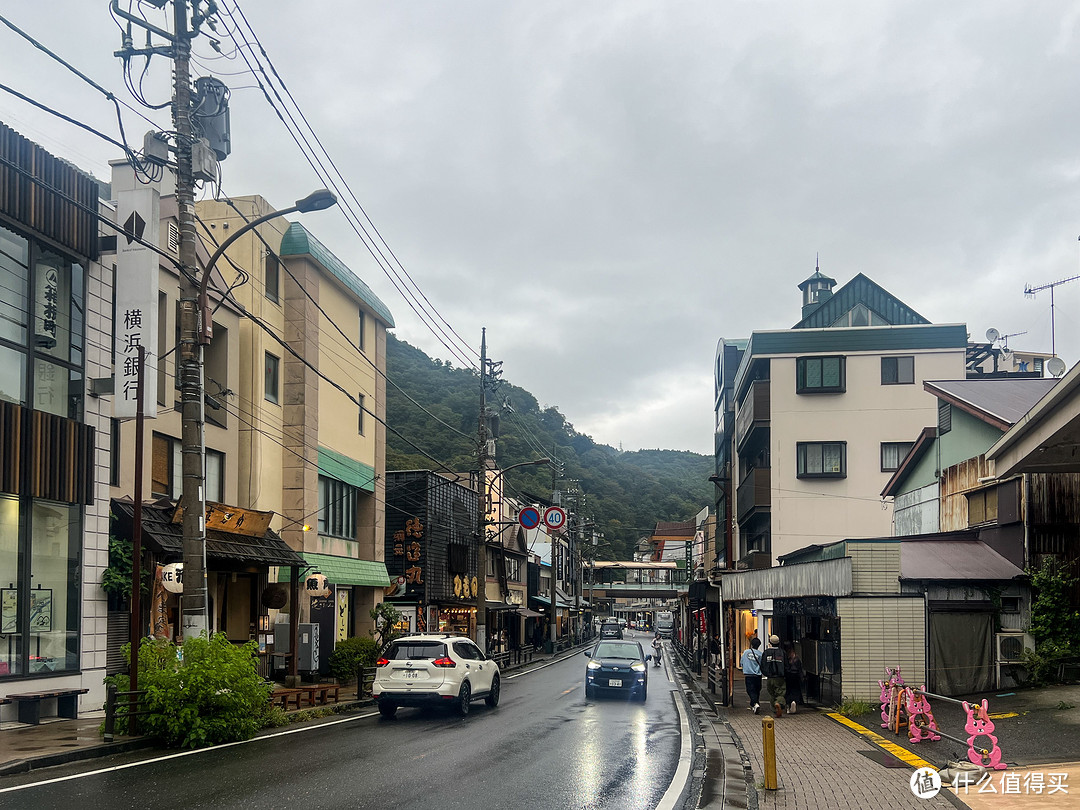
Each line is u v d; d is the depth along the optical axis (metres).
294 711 16.92
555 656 52.72
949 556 19.86
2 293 14.87
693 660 37.72
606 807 9.00
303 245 27.61
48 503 15.80
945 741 12.88
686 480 145.75
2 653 14.55
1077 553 19.27
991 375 39.22
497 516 51.53
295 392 27.31
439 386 53.22
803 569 20.14
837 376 40.09
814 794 9.25
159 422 20.12
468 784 10.01
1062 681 18.50
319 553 28.14
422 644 17.69
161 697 12.94
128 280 16.56
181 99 14.47
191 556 14.13
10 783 9.77
